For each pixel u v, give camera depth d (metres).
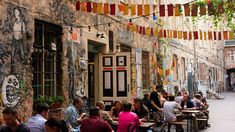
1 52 9.48
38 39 11.30
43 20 11.28
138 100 13.27
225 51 65.06
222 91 61.94
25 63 10.35
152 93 17.45
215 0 13.11
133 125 10.21
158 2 24.14
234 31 16.39
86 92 13.84
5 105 9.52
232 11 13.53
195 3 13.06
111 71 15.51
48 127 5.41
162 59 24.98
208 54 48.06
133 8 14.12
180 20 31.94
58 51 12.30
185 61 33.72
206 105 20.39
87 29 14.06
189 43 36.06
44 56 11.59
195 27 37.72
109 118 10.85
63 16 12.41
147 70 21.97
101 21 15.31
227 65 65.00
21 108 10.09
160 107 17.34
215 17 15.55
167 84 26.14
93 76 15.74
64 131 5.51
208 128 17.78
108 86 15.51
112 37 16.39
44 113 7.69
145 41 21.38
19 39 10.15
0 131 6.34
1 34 9.51
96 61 15.73
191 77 32.31
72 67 12.89
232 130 17.00
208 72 47.66
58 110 8.61
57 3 12.05
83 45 13.72
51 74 12.07
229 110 28.36
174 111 15.02
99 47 15.71
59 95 12.24
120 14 17.39
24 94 10.23
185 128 17.78
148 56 22.14
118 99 15.32
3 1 9.60
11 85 9.77
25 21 10.42
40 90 11.34
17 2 10.12
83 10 13.19
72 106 10.24
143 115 13.12
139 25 19.02
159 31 19.94
